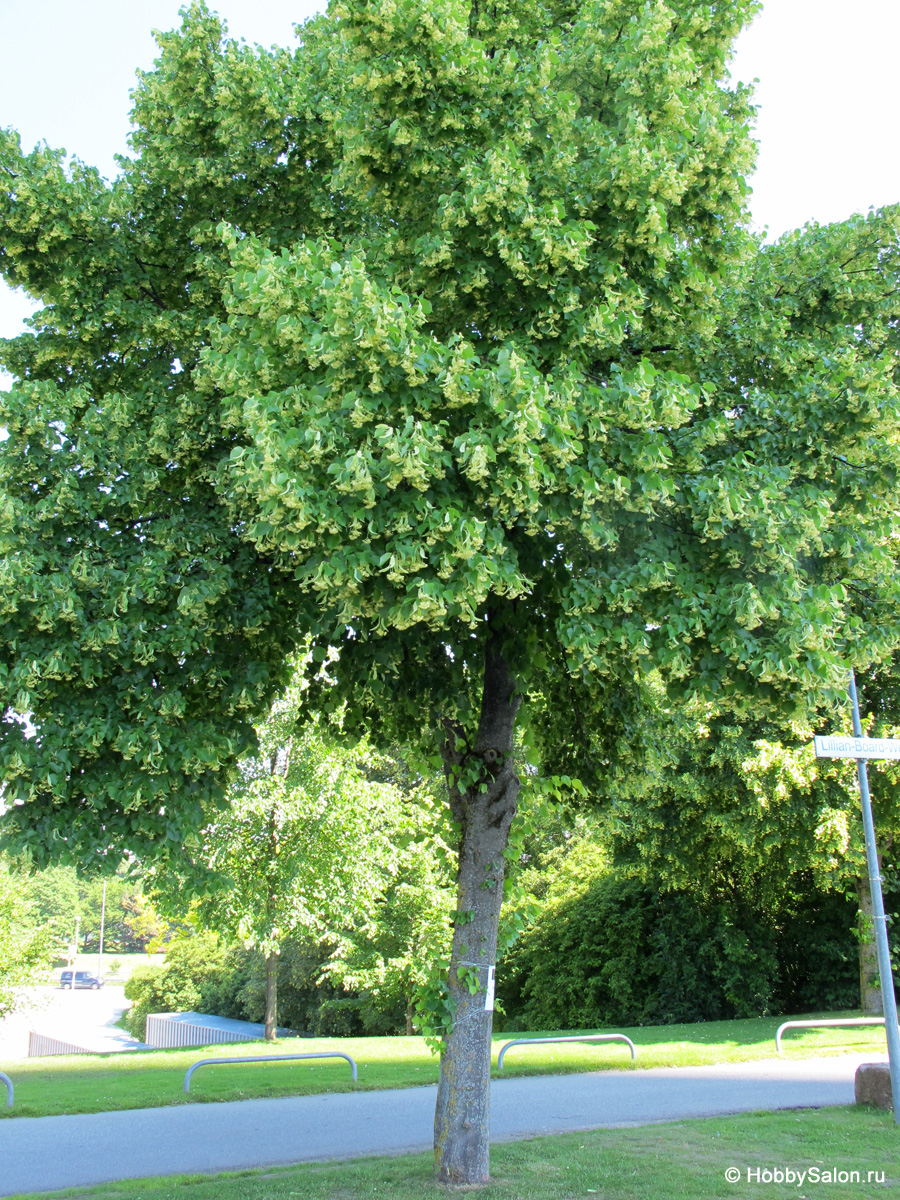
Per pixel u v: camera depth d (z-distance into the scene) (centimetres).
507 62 661
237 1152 796
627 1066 1266
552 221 589
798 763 1539
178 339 792
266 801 1698
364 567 519
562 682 909
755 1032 1709
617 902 2489
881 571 712
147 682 677
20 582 594
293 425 551
